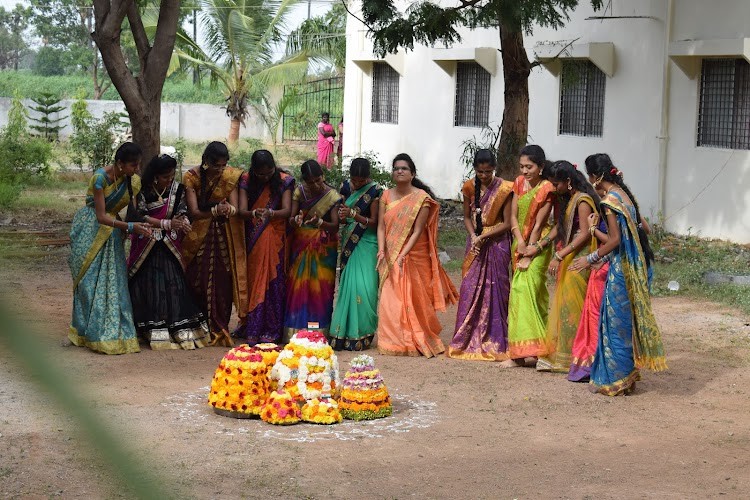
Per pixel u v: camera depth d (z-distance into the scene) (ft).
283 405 18.86
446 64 62.85
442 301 25.99
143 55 43.88
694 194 46.73
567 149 54.54
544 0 39.63
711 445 18.06
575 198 22.95
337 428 18.79
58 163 78.59
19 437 16.89
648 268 22.26
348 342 26.16
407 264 25.62
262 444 17.48
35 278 34.83
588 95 53.36
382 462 16.66
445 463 16.69
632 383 21.89
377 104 71.72
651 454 17.46
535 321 24.11
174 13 43.75
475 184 25.21
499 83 59.16
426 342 25.71
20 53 144.77
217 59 105.19
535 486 15.56
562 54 53.11
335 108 122.93
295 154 96.99
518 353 24.17
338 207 25.90
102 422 1.60
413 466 16.47
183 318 25.45
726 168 44.91
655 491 15.43
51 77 140.87
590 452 17.53
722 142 45.65
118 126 95.25
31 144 70.90
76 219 24.85
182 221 24.85
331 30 102.58
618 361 21.57
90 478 14.97
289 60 103.65
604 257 22.24
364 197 26.04
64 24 145.69
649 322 21.43
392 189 26.03
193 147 102.32
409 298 25.58
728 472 16.47
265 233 25.82
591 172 22.13
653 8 47.96
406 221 25.50
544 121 56.34
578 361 22.90
